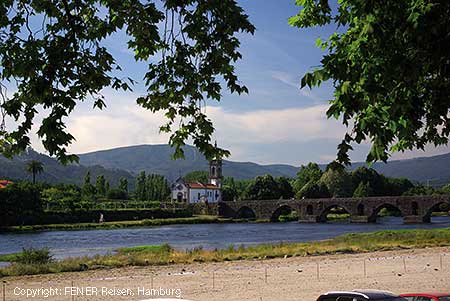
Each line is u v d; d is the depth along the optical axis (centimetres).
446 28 852
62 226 13600
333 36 1115
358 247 6356
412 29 861
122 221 15938
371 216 15175
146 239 9862
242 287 3559
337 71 918
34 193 14162
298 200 16825
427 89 977
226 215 19112
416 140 1208
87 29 1188
